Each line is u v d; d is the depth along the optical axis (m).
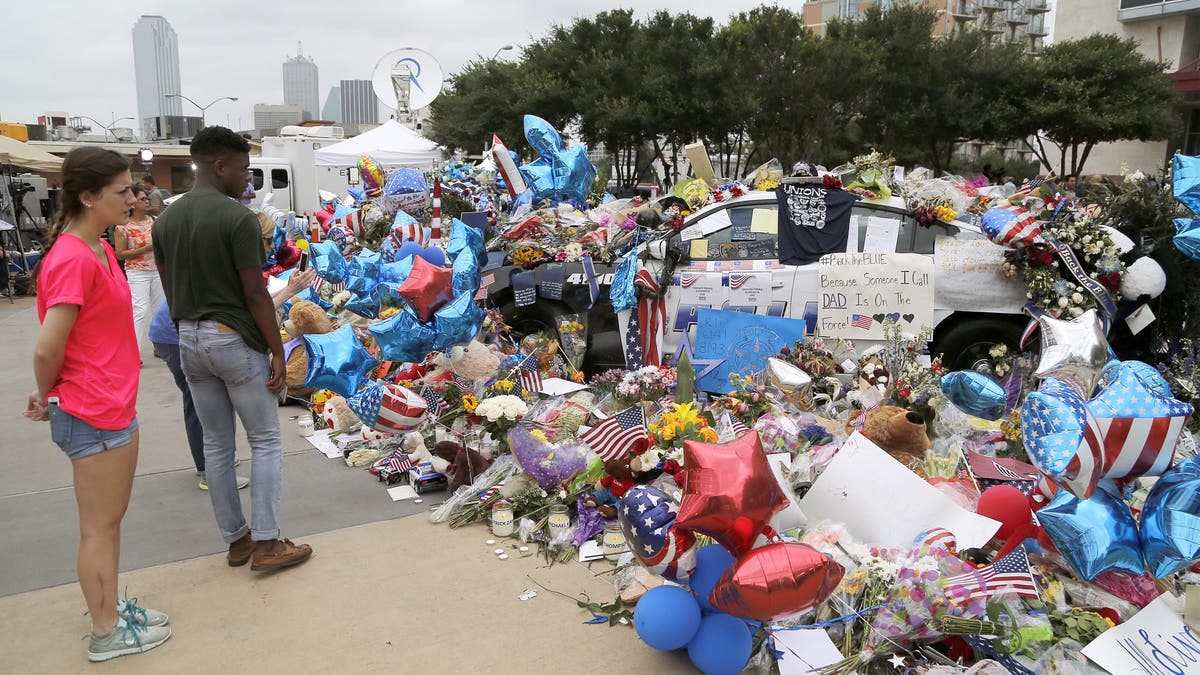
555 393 5.50
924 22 25.09
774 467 3.39
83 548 2.83
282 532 3.98
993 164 37.16
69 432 2.75
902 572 2.79
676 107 23.88
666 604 2.67
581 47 26.25
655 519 2.68
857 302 5.60
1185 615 2.81
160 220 3.32
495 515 3.93
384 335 4.35
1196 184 3.83
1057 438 2.57
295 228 11.30
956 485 3.64
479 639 3.03
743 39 24.44
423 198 9.47
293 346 6.17
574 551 3.77
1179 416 2.63
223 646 2.99
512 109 26.19
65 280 2.65
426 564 3.65
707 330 5.66
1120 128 25.09
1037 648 2.75
